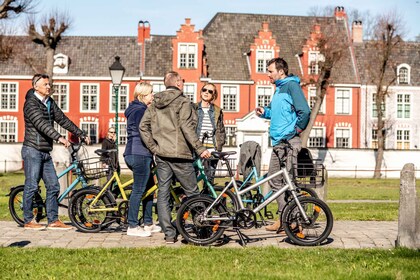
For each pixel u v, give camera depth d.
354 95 63.00
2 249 9.87
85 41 62.81
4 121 60.38
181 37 59.91
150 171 11.48
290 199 10.99
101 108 60.81
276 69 11.53
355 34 66.31
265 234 11.70
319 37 60.78
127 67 60.91
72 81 60.72
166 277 7.91
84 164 12.20
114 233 11.82
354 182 45.25
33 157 12.13
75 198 11.93
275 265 8.71
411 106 64.06
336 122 62.84
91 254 9.46
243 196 11.92
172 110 10.44
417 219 10.08
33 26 53.00
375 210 18.91
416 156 57.94
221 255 9.43
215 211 10.39
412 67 64.94
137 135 11.35
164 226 10.66
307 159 11.34
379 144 56.03
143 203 11.84
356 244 10.76
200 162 11.22
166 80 10.74
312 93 62.06
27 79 60.38
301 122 11.13
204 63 60.84
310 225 10.50
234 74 61.19
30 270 8.33
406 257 9.29
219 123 12.78
